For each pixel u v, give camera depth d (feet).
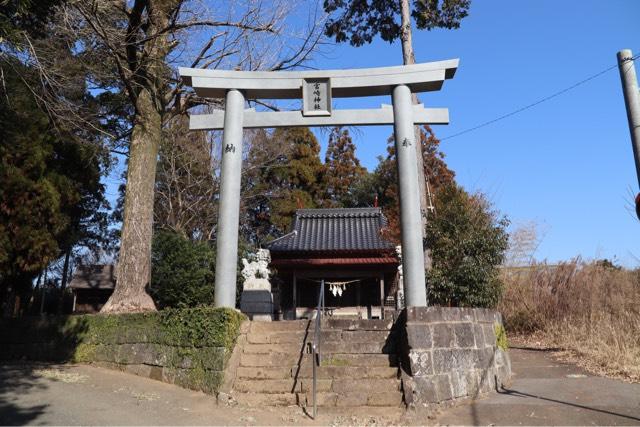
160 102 41.42
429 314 25.90
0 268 43.39
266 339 28.68
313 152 109.81
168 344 28.71
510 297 54.29
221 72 32.37
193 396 24.80
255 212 106.01
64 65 38.34
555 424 21.58
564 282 52.01
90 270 94.68
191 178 83.10
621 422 21.76
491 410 23.89
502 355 31.76
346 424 21.12
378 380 24.44
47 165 48.60
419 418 22.03
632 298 47.70
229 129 31.65
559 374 33.40
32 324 36.88
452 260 37.09
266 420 21.38
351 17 49.75
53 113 38.29
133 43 36.11
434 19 47.44
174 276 48.44
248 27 40.42
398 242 57.88
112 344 32.27
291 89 32.50
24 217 43.65
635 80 21.43
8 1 22.68
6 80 37.27
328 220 66.69
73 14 34.35
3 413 20.59
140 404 22.99
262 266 48.57
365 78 32.09
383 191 108.99
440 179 97.30
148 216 38.37
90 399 23.53
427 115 31.99
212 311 26.78
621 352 36.11
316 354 24.76
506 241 38.09
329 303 58.18
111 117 57.93
